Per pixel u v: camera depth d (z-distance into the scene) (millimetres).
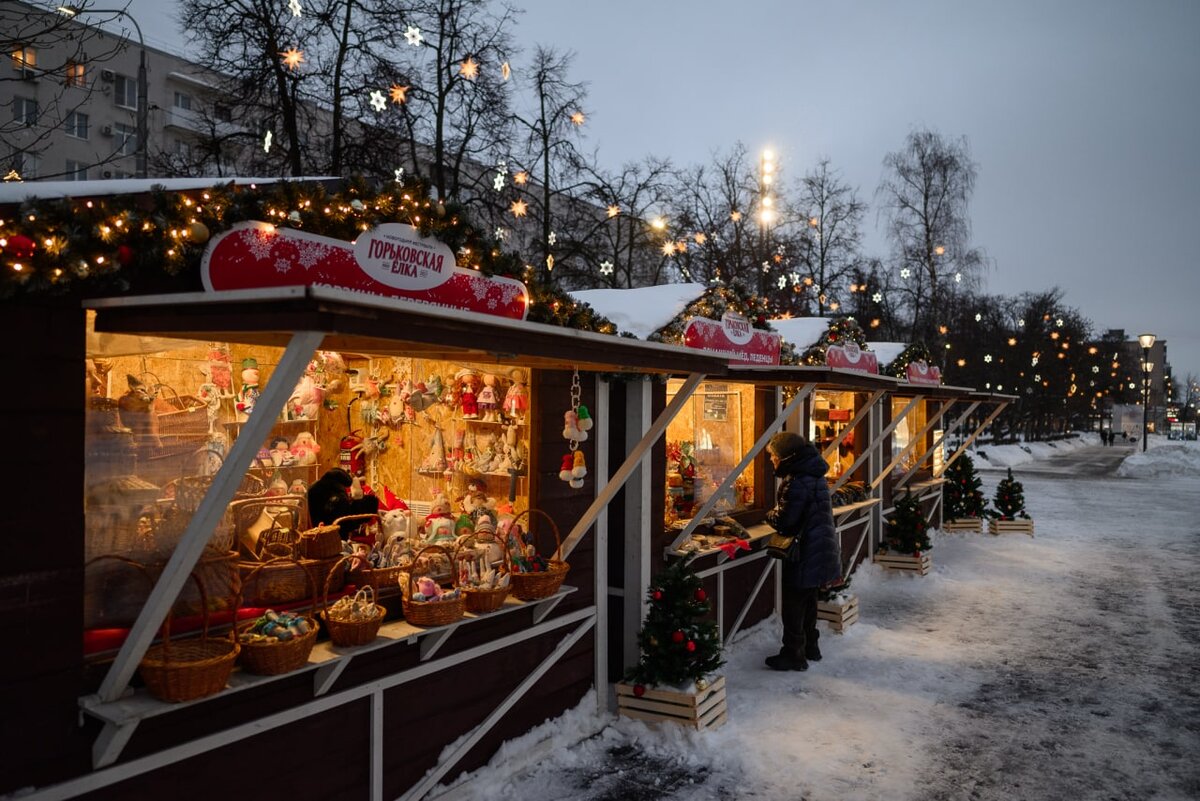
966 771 4930
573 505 5355
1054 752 5215
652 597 5648
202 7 10320
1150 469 27719
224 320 2701
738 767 4910
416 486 5504
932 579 10484
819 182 22953
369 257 3543
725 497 7883
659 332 5766
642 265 20859
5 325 2666
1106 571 11109
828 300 20172
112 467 3279
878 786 4719
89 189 3012
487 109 12500
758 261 19359
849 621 8031
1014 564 11555
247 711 3332
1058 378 43406
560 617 5168
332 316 2537
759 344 6828
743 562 7742
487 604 4371
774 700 6062
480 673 4562
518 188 13602
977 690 6328
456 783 4383
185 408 3732
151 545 3371
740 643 7578
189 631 3363
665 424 4746
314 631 3459
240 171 12195
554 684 5199
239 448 2680
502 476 5199
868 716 5762
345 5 10797
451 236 3865
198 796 3154
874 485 10836
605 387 5625
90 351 3115
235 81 10891
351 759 3812
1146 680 6605
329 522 4410
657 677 5430
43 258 2609
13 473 2680
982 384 35562
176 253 2982
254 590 3746
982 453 34312
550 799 4480
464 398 5105
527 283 4438
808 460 6797
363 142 11430
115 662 2820
